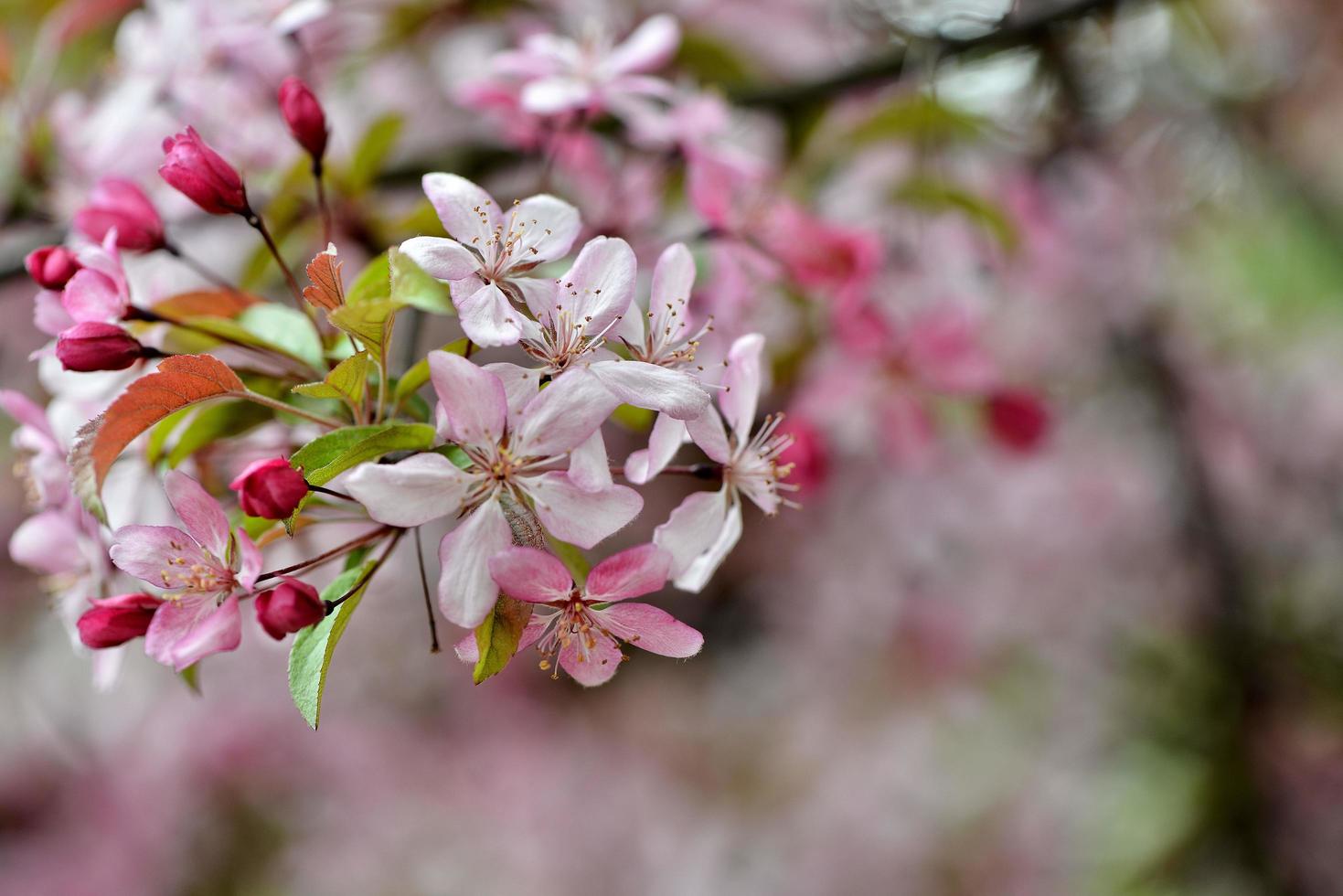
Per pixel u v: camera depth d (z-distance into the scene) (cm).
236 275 72
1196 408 135
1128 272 127
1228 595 114
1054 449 131
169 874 149
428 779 160
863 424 77
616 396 56
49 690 162
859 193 85
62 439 61
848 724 162
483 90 69
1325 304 133
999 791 150
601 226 69
